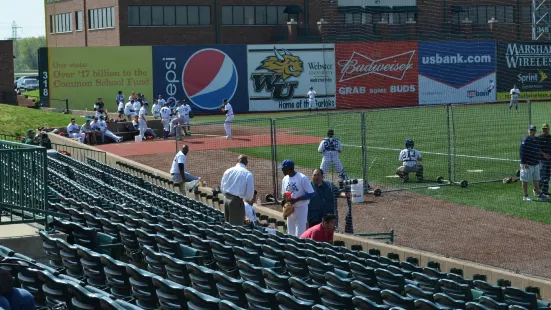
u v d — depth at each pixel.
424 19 67.81
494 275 13.37
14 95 53.34
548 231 18.48
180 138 38.66
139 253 11.38
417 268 11.28
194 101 54.97
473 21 69.38
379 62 58.62
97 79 53.06
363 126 24.14
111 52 53.19
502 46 61.31
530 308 9.48
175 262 9.34
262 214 19.72
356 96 58.25
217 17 63.59
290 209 15.66
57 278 7.88
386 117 47.84
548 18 70.81
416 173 25.97
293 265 10.73
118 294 8.80
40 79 52.09
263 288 8.83
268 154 32.62
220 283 8.77
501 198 22.81
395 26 66.12
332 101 57.78
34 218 12.79
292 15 65.62
